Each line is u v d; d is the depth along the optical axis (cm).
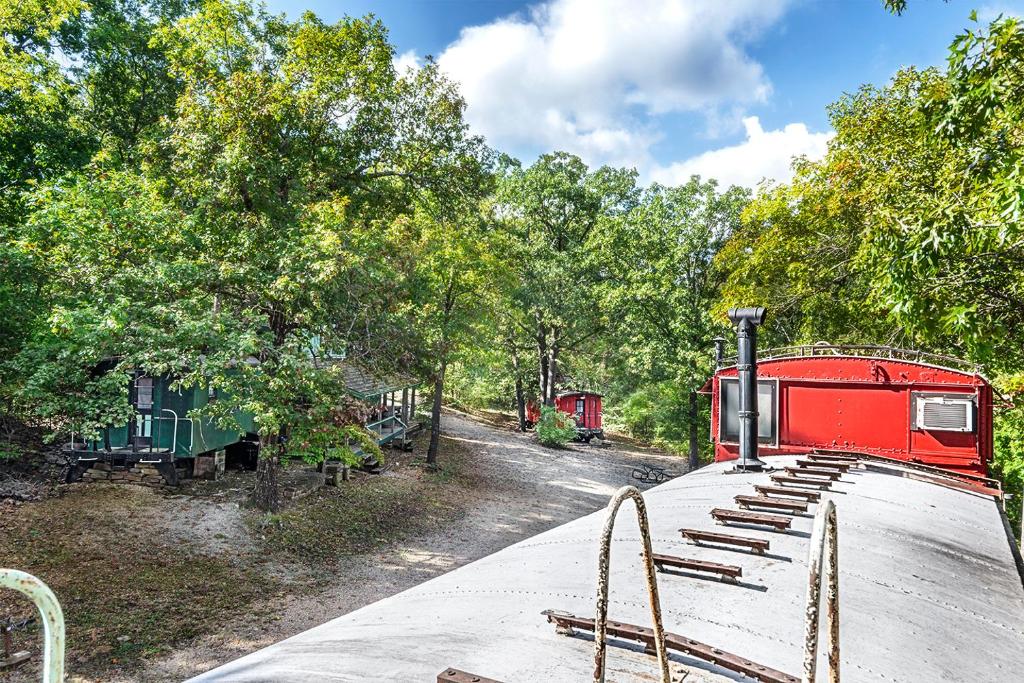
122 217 1285
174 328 1266
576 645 258
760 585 328
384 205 2008
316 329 1409
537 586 339
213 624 1086
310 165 1722
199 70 1609
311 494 1769
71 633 988
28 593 107
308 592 1262
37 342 1312
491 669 235
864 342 1959
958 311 895
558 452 3200
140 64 2262
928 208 1046
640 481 2711
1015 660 293
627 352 3275
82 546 1227
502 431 3641
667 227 2992
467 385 4016
